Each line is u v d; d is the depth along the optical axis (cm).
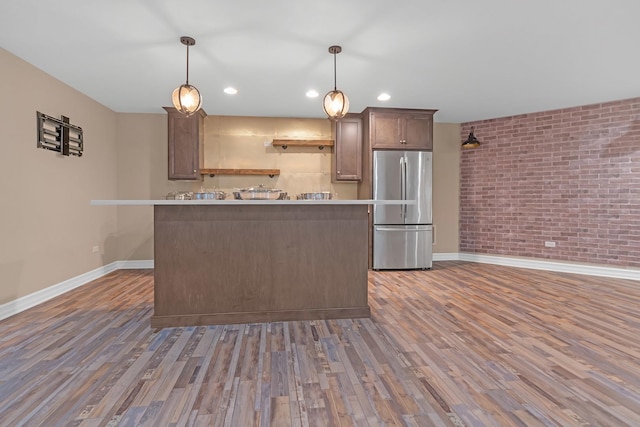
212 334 243
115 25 255
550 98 427
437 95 420
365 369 192
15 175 297
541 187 481
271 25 256
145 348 220
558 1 226
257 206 267
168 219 257
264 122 520
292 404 159
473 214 539
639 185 415
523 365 196
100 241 441
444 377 183
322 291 276
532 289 368
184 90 264
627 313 286
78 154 391
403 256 477
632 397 164
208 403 160
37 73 327
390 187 477
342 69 340
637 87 387
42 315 285
